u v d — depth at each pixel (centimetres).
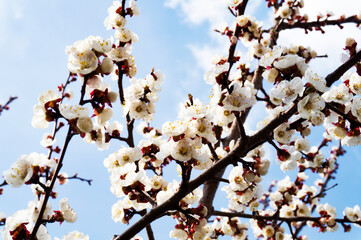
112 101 262
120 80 401
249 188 327
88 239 354
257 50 534
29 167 265
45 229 283
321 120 313
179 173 330
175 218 363
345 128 322
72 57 249
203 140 283
